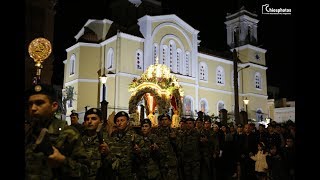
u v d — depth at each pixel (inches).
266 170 508.4
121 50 1472.7
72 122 353.1
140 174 316.2
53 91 156.1
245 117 1002.7
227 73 1913.1
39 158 139.4
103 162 250.2
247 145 538.6
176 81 920.3
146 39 1542.8
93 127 243.3
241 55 1990.7
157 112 948.0
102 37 1632.6
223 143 556.7
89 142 242.7
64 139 152.3
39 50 302.5
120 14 1733.5
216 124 577.0
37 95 147.9
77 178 148.9
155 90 871.7
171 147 395.5
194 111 1660.9
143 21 1572.3
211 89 1809.8
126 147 288.4
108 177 253.1
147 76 895.1
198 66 1777.8
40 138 133.4
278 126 542.9
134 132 326.6
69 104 1578.5
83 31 1711.4
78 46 1587.1
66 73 1669.5
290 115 2010.3
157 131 433.7
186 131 461.4
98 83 1567.4
